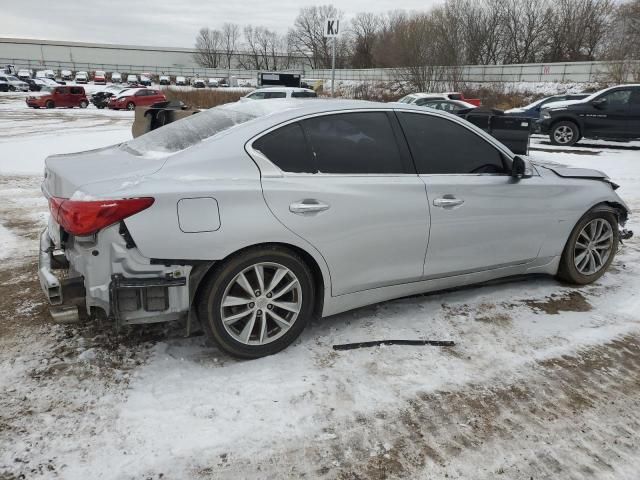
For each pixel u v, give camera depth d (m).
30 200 7.29
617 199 4.42
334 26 18.05
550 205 4.03
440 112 3.69
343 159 3.25
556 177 4.16
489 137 3.86
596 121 14.17
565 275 4.35
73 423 2.51
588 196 4.23
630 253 5.34
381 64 63.12
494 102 35.19
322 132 3.23
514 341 3.44
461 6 50.66
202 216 2.76
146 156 3.08
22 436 2.41
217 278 2.89
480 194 3.68
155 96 34.22
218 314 2.94
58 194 2.92
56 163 3.20
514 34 54.91
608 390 2.94
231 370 3.00
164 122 7.98
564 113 14.55
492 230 3.78
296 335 3.22
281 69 95.88
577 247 4.34
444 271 3.66
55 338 3.30
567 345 3.41
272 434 2.50
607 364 3.20
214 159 2.93
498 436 2.54
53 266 2.97
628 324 3.72
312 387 2.87
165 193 2.69
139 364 3.03
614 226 4.46
